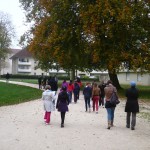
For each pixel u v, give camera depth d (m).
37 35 40.31
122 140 12.78
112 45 36.25
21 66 127.69
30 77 100.88
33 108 23.05
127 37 36.50
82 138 12.94
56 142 12.06
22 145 11.45
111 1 34.34
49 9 39.03
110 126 15.45
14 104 25.83
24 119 17.73
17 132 13.91
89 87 21.89
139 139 13.09
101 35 36.25
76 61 39.69
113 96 15.62
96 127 15.73
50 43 38.53
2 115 19.09
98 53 36.06
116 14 34.12
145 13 36.44
